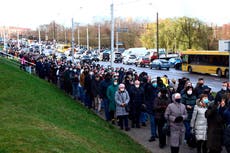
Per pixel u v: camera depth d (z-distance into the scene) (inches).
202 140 469.1
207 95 505.7
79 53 3462.1
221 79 1788.9
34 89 826.2
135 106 645.9
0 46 3927.2
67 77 1007.6
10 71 1018.7
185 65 2217.0
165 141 537.3
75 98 958.4
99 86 754.8
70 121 603.2
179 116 466.6
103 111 817.5
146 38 4030.5
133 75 828.6
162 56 2982.3
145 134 613.6
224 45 799.7
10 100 661.3
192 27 3302.2
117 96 634.2
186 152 514.0
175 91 658.8
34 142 373.7
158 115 526.0
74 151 381.4
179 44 3412.9
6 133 391.9
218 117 437.4
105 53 3257.9
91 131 560.4
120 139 563.5
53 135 423.5
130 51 3297.2
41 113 603.2
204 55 2044.8
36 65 1359.5
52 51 3651.6
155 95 584.4
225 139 432.1
